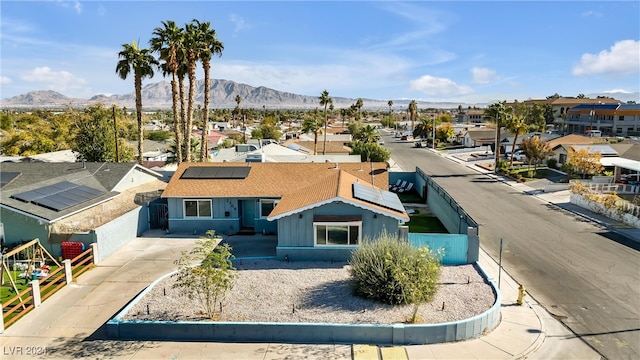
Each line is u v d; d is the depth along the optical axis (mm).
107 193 28391
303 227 21953
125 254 24109
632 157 48125
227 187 28109
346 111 193875
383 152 57688
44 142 66938
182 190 27812
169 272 21281
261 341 14969
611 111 93562
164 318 15820
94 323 16312
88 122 53719
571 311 17078
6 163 32344
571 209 34781
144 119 143875
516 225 30234
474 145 85562
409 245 18406
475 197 40500
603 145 52594
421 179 41219
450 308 16344
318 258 22125
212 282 15461
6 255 18703
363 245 19250
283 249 22125
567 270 21422
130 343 14930
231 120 191000
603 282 19891
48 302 18047
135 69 41094
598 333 15414
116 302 18062
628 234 27594
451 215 27625
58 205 24328
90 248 22281
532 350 14320
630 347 14492
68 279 19906
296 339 14938
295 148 62625
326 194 22344
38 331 15742
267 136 97500
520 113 123188
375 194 24250
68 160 51406
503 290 18922
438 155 77500
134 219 26984
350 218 21562
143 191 33062
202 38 39875
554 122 122812
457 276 19641
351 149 66125
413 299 15883
